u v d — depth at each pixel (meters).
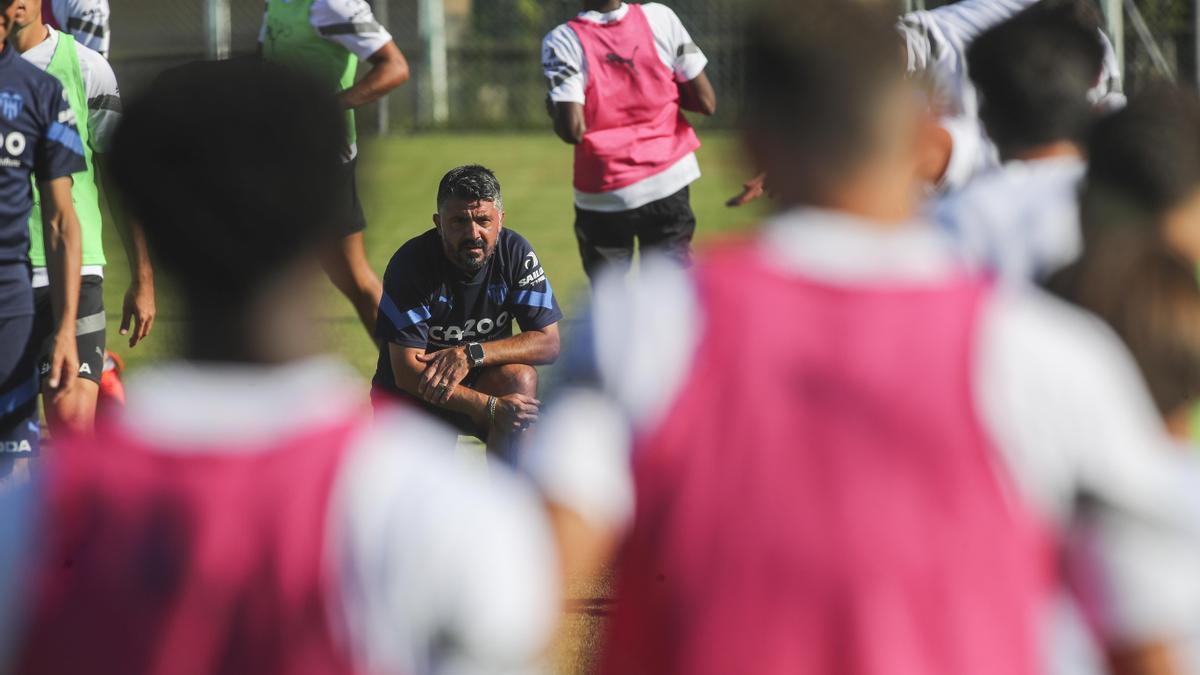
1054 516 5.63
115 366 20.53
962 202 10.17
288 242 5.01
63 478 4.98
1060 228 9.85
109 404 19.48
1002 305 5.61
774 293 5.64
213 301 5.02
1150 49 53.94
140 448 4.98
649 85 24.81
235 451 4.93
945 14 15.54
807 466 5.44
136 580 4.86
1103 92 11.67
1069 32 10.30
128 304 19.94
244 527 4.84
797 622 5.39
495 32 74.75
